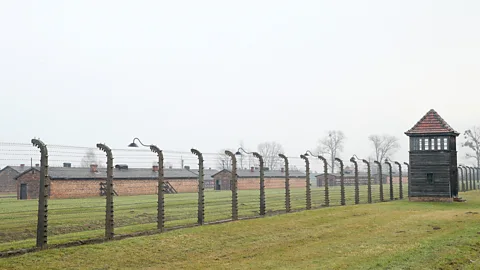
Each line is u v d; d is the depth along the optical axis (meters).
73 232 20.25
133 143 17.92
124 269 12.78
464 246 15.99
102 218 24.84
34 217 25.25
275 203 35.75
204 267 13.19
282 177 81.88
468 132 113.50
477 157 111.88
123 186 56.31
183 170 70.62
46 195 14.25
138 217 25.53
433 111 36.47
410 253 14.76
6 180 71.50
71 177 49.75
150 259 13.91
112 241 15.50
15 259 12.70
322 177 87.12
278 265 13.41
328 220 22.56
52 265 12.54
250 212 28.09
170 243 15.85
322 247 16.06
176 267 13.16
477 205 31.92
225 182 73.75
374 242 16.84
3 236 18.77
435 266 13.34
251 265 13.42
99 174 54.88
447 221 21.95
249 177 74.69
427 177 35.19
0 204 36.09
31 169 51.69
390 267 13.04
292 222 21.39
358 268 12.87
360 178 89.00
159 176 18.16
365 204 32.03
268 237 17.83
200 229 18.45
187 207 32.44
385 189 63.25
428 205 31.41
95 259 13.41
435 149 35.09
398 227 20.44
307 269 12.76
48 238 17.45
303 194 50.16
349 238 17.81
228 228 19.06
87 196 51.31
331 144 134.00
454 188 35.62
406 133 36.00
